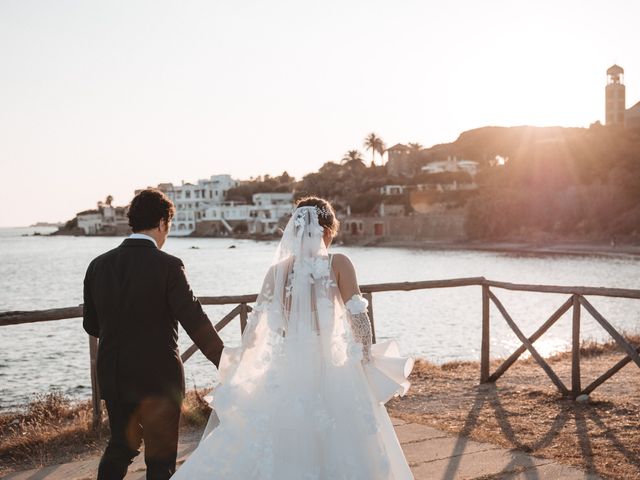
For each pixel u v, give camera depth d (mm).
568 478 4328
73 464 4949
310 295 3354
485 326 7551
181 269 3387
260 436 3213
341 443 3189
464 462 4711
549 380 7754
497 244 91312
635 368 8781
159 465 3367
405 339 22375
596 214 85625
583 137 118000
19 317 5324
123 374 3281
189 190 178625
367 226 124375
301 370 3291
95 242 169250
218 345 3350
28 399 13609
